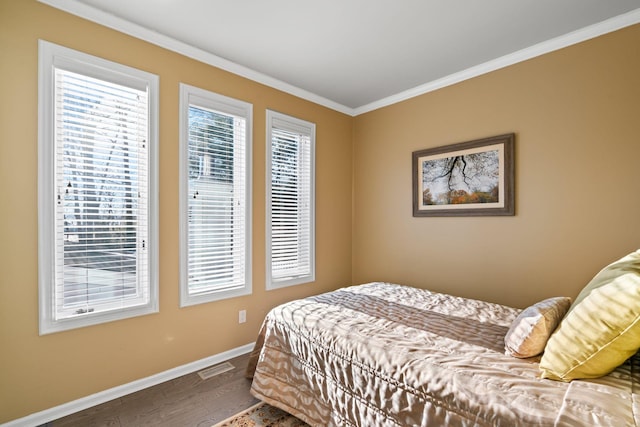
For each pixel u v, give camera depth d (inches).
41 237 73.7
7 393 70.2
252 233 115.0
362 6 79.0
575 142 90.6
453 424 46.5
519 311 82.7
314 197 135.8
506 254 104.2
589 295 49.2
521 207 100.9
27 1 72.2
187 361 98.0
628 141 82.3
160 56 92.7
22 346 71.8
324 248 140.6
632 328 41.6
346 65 110.2
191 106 99.8
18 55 71.1
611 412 37.9
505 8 79.6
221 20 85.0
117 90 85.5
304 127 132.0
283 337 79.4
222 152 107.6
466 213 112.6
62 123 76.9
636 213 81.3
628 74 82.1
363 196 148.6
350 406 61.1
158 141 91.9
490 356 56.5
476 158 110.1
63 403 76.6
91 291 81.2
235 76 110.0
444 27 88.0
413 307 86.4
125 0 76.9
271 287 120.4
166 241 93.8
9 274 70.4
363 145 148.6
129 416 76.2
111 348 83.9
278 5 78.7
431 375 51.4
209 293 102.8
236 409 79.1
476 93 111.1
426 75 117.7
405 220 132.1
